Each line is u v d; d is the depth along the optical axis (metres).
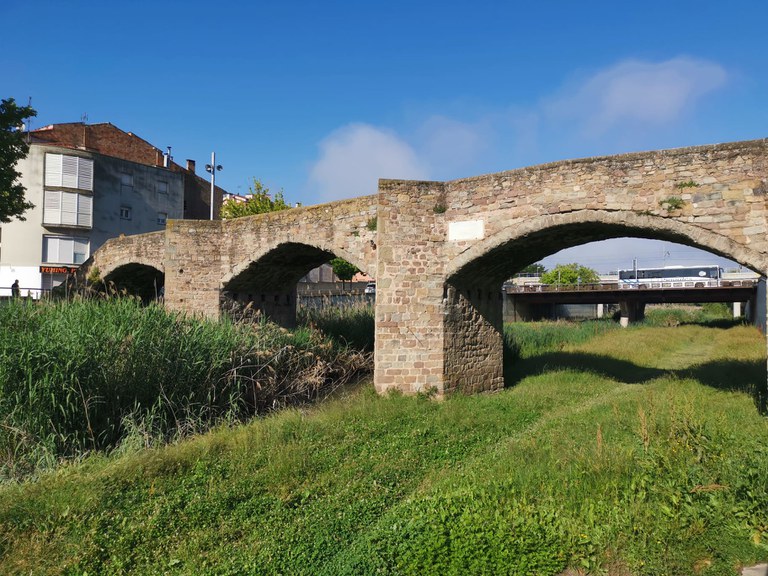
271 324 15.12
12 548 5.66
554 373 15.64
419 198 13.34
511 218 12.37
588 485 5.91
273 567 5.13
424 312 13.24
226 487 7.10
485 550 4.81
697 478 5.52
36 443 8.41
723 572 4.39
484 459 7.85
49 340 9.12
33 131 34.72
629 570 4.50
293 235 16.45
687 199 10.45
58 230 33.00
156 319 11.19
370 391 13.23
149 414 9.76
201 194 44.75
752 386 11.76
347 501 6.69
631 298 41.62
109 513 6.37
